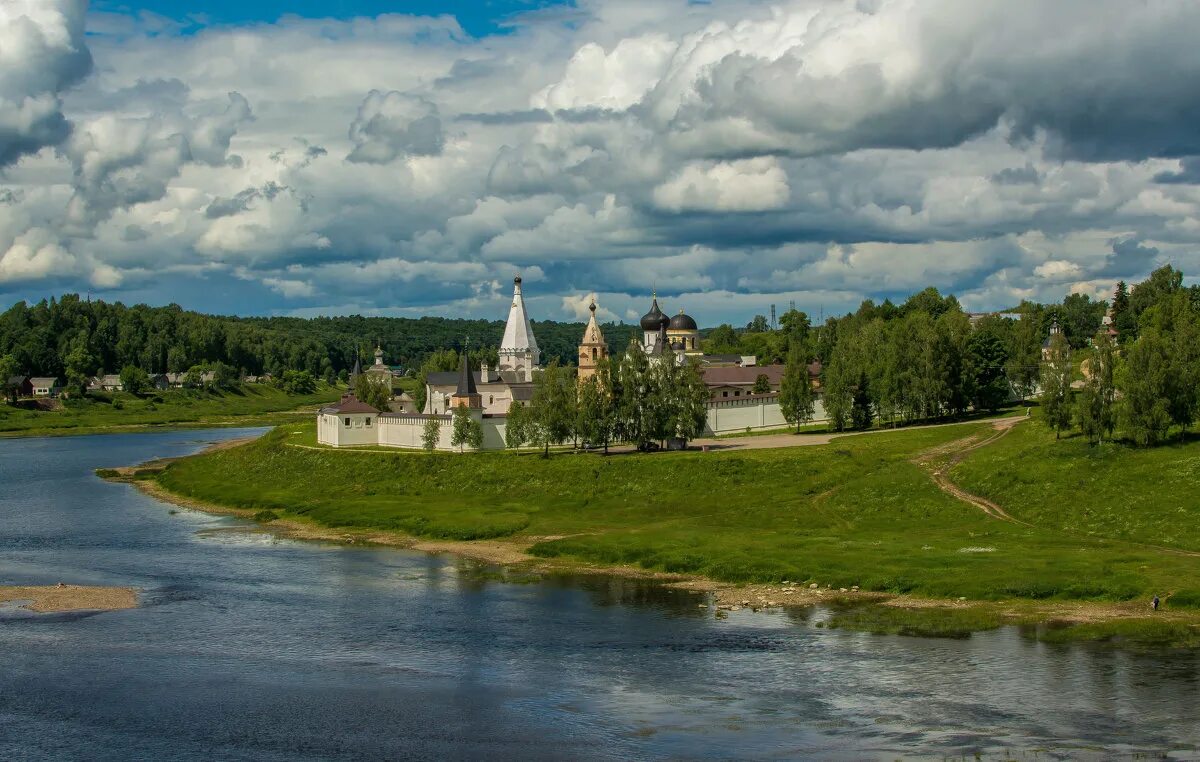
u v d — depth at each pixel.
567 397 177.75
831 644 80.38
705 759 60.09
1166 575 93.19
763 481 149.25
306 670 77.50
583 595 98.56
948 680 71.19
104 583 105.69
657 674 74.62
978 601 90.81
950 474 144.50
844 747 60.91
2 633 87.56
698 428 177.25
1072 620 84.06
